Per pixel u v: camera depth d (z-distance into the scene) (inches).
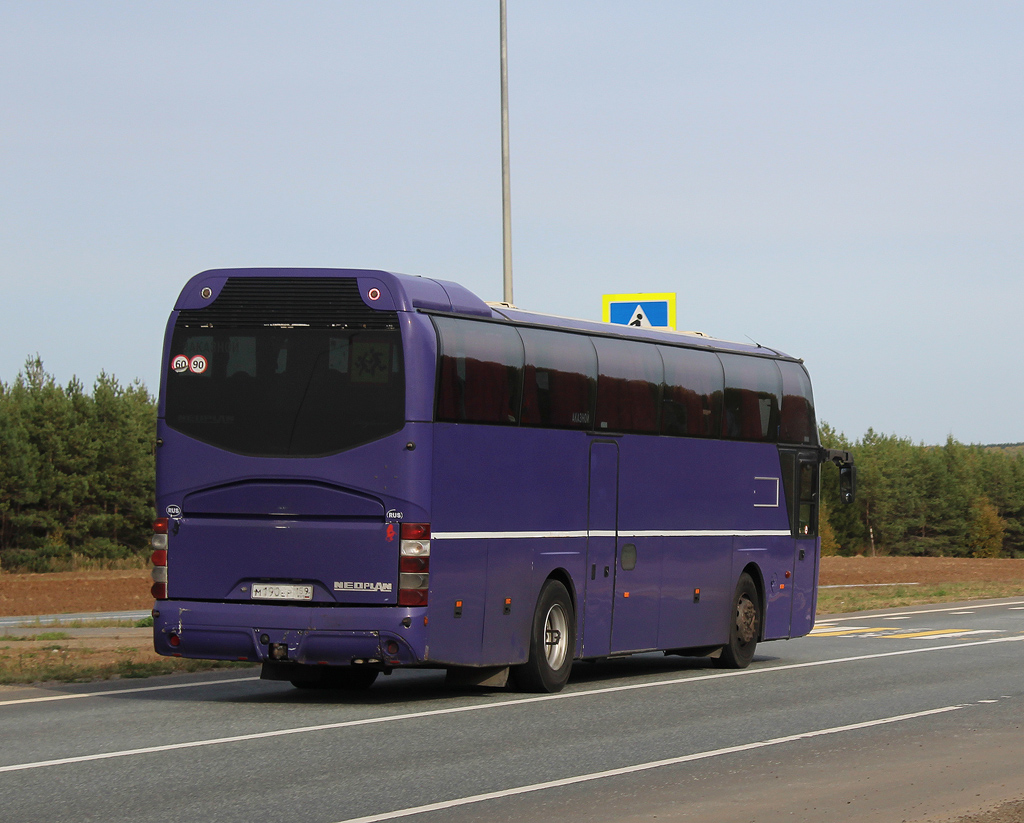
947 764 456.8
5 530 2950.3
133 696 644.1
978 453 7342.5
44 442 3036.4
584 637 705.0
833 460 941.2
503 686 703.1
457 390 614.9
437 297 618.5
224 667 797.2
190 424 612.7
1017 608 1512.1
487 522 631.8
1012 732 534.6
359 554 591.5
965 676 761.6
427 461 594.9
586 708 608.7
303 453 598.2
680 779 425.1
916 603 1617.9
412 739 504.4
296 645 592.7
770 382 874.8
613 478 726.5
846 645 1000.9
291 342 605.0
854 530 6245.1
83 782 405.7
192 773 423.2
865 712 597.3
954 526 6579.7
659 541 763.4
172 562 614.2
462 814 365.7
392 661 589.0
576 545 697.6
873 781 423.8
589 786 410.6
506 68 1104.8
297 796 387.9
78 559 2878.9
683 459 786.2
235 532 605.9
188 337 616.4
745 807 380.8
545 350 678.5
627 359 742.5
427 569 592.1
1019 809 379.6
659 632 764.0
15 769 426.6
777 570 878.4
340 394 597.6
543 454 673.6
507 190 1103.0
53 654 845.2
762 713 592.4
